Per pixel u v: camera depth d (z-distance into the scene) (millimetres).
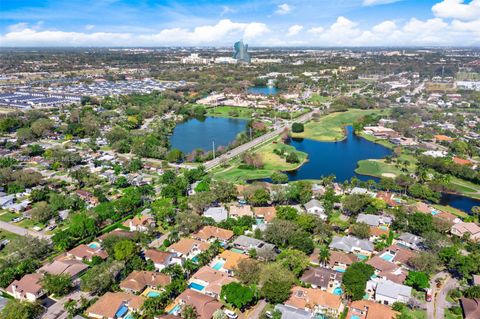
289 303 130500
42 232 187125
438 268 156125
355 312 129375
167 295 131625
